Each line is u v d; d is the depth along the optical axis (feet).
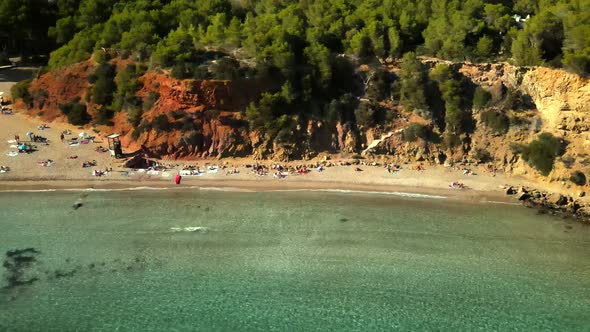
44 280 179.83
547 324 162.61
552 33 249.55
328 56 265.95
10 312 166.71
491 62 261.65
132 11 317.22
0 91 318.65
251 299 171.32
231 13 329.52
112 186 234.17
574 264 188.14
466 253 193.16
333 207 220.64
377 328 160.45
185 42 277.44
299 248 195.00
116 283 178.40
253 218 212.64
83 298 172.35
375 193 230.89
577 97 233.35
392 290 175.22
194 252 192.75
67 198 225.97
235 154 255.09
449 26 274.36
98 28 313.94
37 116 290.76
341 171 245.65
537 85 248.32
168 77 261.85
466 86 261.24
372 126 258.98
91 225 208.03
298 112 261.03
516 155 244.63
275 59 261.65
